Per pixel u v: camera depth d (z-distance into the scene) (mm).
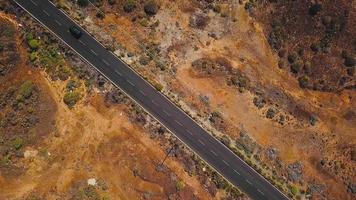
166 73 89750
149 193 83312
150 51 89938
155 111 87625
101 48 87938
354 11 95688
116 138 84688
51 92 84875
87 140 83812
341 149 95000
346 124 96500
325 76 96812
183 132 87938
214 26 94250
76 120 84375
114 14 90000
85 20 88500
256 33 96250
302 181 91625
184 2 93625
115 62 87938
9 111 82688
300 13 96375
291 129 93750
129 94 87375
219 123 90062
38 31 85812
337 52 97312
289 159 92125
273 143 92000
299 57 97125
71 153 83000
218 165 88375
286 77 96750
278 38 96562
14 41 84500
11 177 80750
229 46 94375
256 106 92938
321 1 95812
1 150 81125
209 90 91250
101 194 81812
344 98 97250
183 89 89812
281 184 90250
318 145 94250
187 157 86938
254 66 95062
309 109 95688
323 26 96500
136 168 83750
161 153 85688
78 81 86062
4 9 85062
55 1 87375
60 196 80812
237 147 89625
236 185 88625
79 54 86938
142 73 88250
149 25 91062
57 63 86000
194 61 91750
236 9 95562
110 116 85500
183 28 92688
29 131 82875
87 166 82812
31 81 84438
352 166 94688
